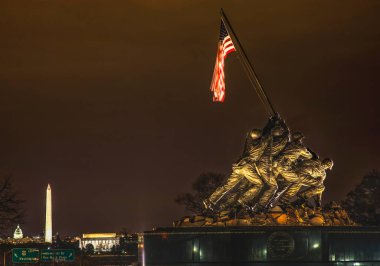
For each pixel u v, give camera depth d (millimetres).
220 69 86375
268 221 80250
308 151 82812
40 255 128875
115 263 152125
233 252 79312
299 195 83875
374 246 80812
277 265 79375
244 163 81188
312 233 79812
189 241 79875
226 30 86250
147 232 80562
